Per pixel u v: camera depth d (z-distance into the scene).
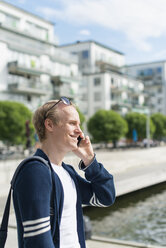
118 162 20.03
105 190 1.65
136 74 75.19
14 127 28.36
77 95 44.28
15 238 5.07
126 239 6.34
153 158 24.50
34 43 39.22
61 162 1.61
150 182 11.30
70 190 1.51
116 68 65.56
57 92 41.41
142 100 63.84
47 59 39.69
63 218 1.44
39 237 1.24
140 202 9.60
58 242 1.39
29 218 1.25
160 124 54.62
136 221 7.55
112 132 40.59
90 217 8.03
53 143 1.55
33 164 1.33
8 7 36.22
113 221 7.63
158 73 72.94
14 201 1.37
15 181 1.37
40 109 1.59
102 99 52.12
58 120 1.53
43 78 39.19
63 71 42.97
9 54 34.59
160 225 7.24
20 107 29.50
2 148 32.50
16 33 36.53
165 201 9.77
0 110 28.48
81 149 1.65
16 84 34.34
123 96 56.91
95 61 58.88
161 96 72.69
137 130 46.84
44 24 41.25
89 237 5.44
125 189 9.97
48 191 1.32
